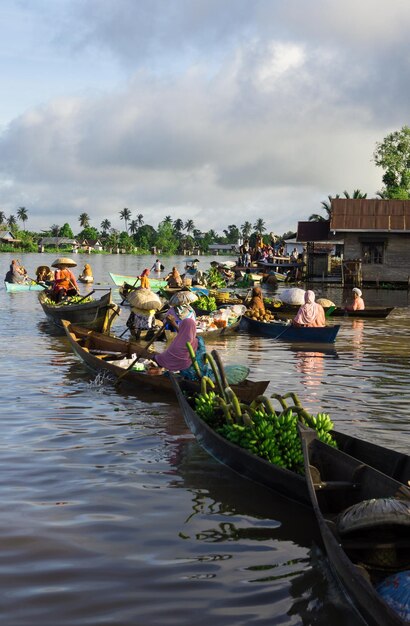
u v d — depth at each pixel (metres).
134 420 9.64
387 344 17.70
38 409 10.13
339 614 4.65
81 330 15.28
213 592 4.95
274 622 4.56
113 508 6.46
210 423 8.45
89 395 11.12
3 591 4.89
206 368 10.63
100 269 65.19
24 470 7.45
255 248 57.59
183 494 6.88
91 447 8.33
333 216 39.66
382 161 60.94
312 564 5.42
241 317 20.92
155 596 4.88
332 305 24.06
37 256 109.44
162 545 5.71
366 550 5.01
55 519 6.17
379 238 39.22
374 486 5.81
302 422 7.34
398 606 4.38
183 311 12.41
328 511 5.97
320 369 13.84
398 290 37.81
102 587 4.98
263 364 14.45
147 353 12.24
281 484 6.71
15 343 16.83
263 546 5.73
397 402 10.79
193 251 197.25
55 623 4.49
